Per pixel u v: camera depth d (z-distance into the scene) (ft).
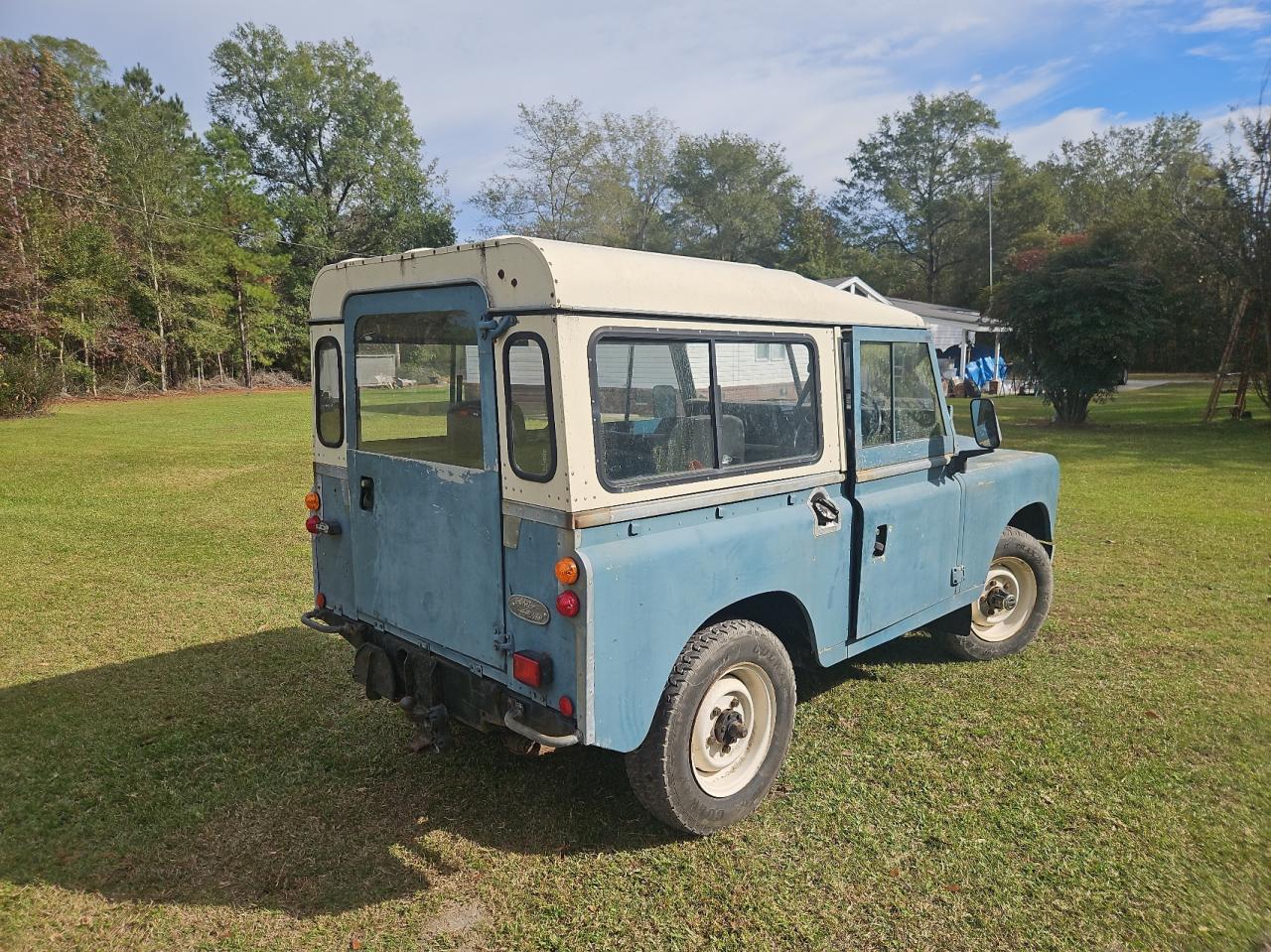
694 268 10.89
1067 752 13.33
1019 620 17.81
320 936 9.30
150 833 11.21
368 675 12.26
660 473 10.27
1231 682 16.11
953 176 192.85
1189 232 62.03
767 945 9.11
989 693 15.67
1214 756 13.21
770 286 11.78
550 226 162.50
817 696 15.57
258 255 131.95
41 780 12.53
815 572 12.26
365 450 12.16
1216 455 46.39
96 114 126.82
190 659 17.47
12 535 28.50
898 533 13.73
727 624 11.23
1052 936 9.22
